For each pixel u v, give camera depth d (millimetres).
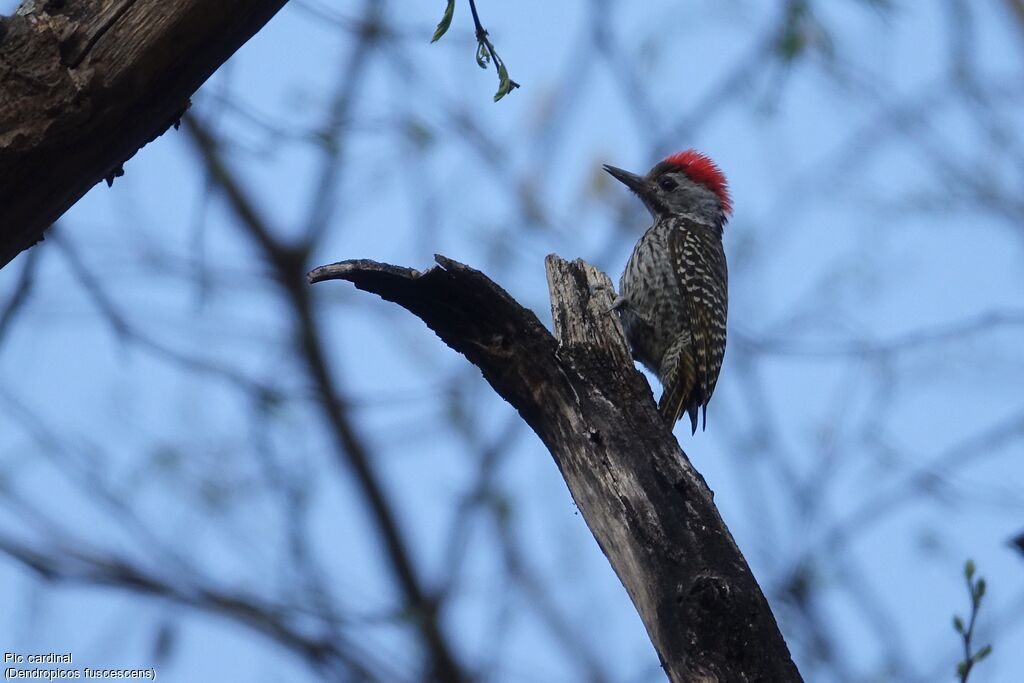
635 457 8656
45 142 7375
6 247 7758
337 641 16547
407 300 8914
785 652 7824
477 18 8023
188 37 7434
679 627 7926
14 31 7297
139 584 15352
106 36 7324
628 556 8367
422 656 17531
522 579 16266
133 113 7562
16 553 15117
